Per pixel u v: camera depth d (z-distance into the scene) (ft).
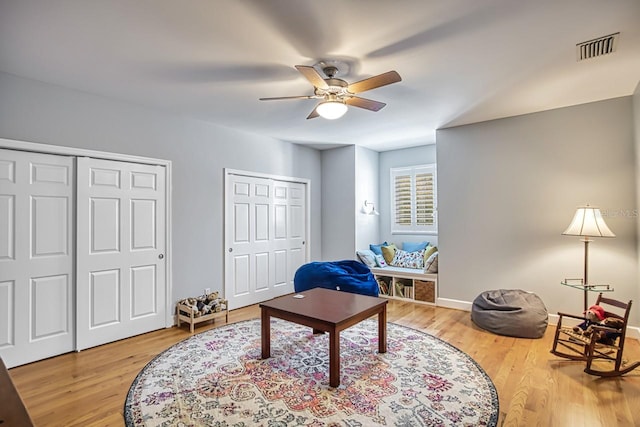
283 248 17.63
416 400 7.39
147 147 12.03
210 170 14.10
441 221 15.21
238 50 7.90
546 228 12.68
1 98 9.03
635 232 11.09
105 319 10.94
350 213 18.75
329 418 6.75
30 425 2.86
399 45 7.69
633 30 7.09
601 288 11.57
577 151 12.05
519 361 9.39
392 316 13.82
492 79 9.66
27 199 9.51
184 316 12.36
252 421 6.67
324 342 10.89
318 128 15.06
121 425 6.58
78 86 10.07
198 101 11.43
